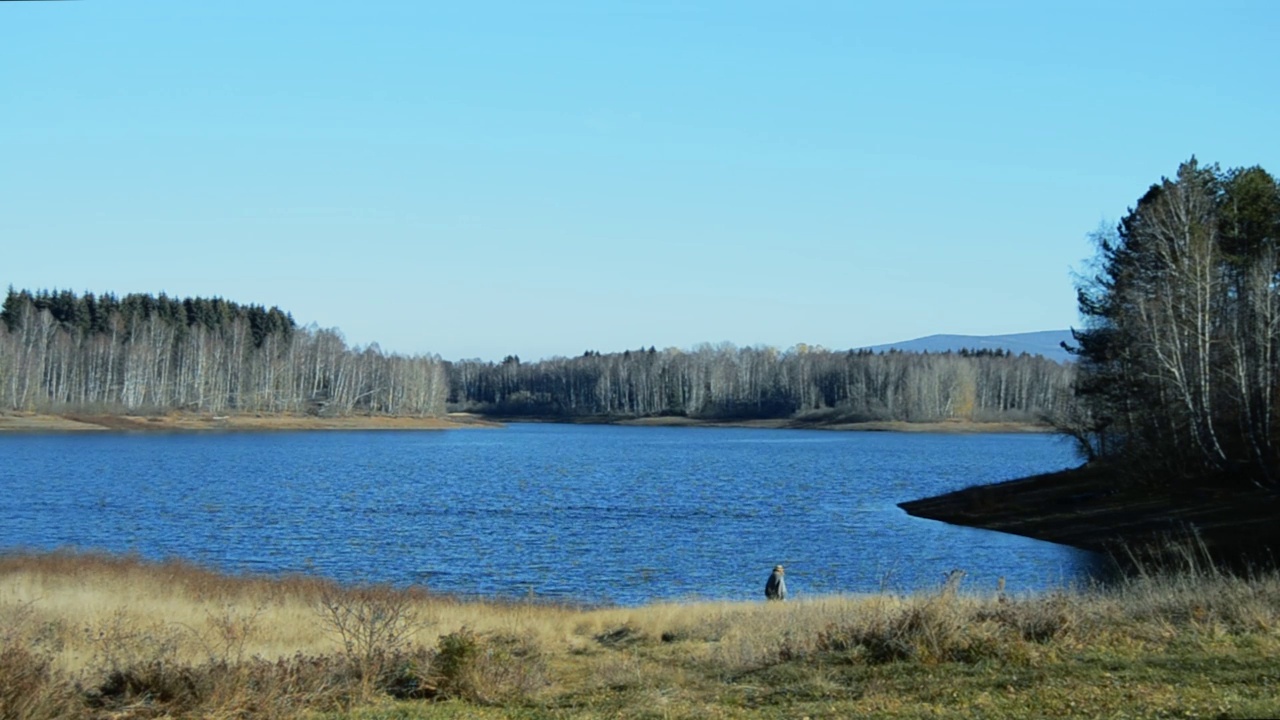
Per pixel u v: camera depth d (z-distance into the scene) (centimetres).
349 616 2028
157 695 1300
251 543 4825
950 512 6031
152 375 16338
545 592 3625
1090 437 7862
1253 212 5834
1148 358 5503
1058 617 1544
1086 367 6662
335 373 19550
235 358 17612
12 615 1839
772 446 15125
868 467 10600
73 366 15662
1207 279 5234
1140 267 6022
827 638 1590
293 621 2183
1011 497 6125
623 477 9119
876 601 1916
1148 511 4938
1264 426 5138
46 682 1248
